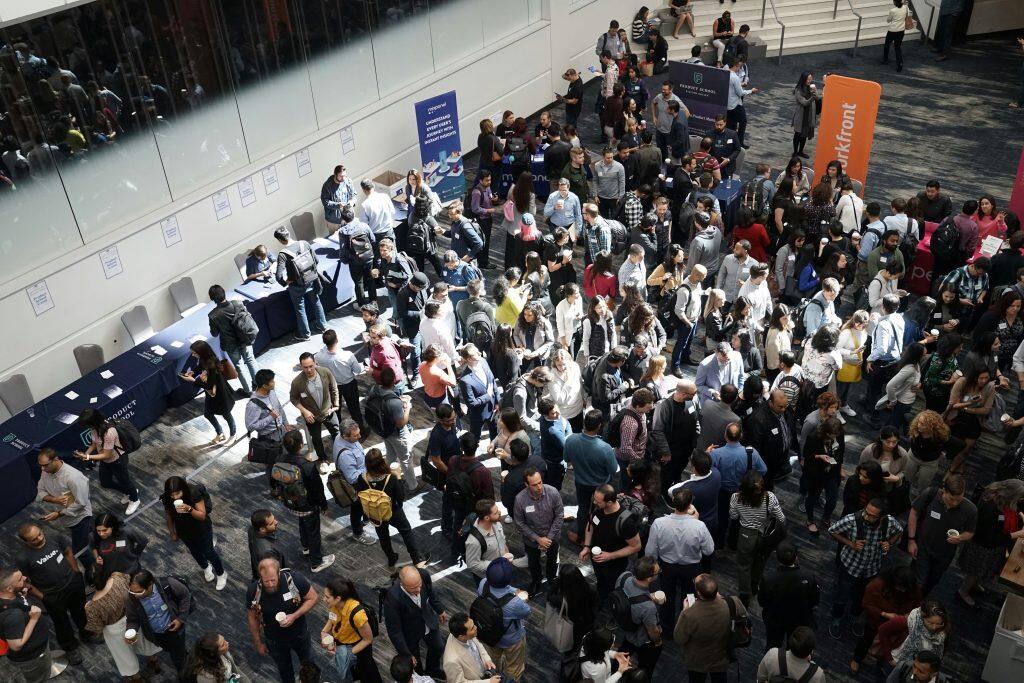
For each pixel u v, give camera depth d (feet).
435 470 28.86
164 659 27.27
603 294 36.83
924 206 41.57
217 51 40.19
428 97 51.01
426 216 42.04
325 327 41.73
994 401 32.04
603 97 56.13
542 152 49.42
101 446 30.73
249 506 32.81
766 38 66.85
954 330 35.06
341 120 46.52
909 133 55.83
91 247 37.11
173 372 36.91
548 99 61.05
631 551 25.03
